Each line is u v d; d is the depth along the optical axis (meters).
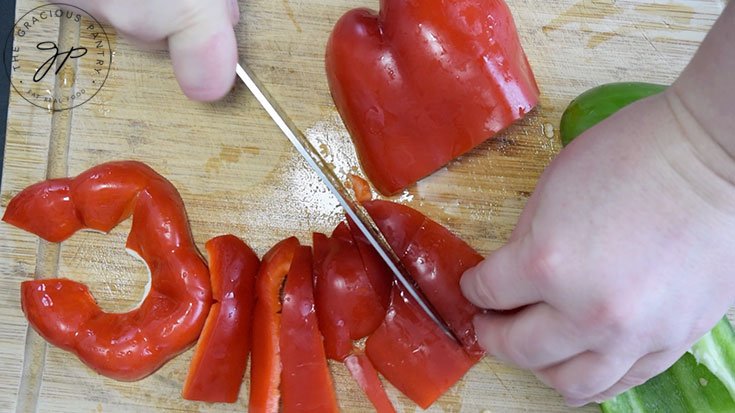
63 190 0.30
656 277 0.23
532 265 0.24
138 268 0.31
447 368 0.30
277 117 0.28
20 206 0.30
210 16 0.25
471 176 0.31
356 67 0.28
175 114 0.31
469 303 0.29
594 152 0.24
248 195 0.31
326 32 0.31
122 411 0.30
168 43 0.26
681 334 0.24
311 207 0.31
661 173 0.23
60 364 0.30
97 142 0.31
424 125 0.29
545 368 0.27
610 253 0.23
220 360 0.29
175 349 0.29
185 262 0.29
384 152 0.30
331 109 0.31
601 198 0.24
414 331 0.30
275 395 0.29
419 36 0.27
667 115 0.23
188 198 0.31
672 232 0.23
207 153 0.31
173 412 0.30
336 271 0.29
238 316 0.29
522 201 0.31
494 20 0.28
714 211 0.23
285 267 0.30
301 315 0.29
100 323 0.30
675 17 0.32
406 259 0.30
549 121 0.32
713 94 0.21
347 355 0.30
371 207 0.30
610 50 0.32
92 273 0.31
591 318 0.24
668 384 0.30
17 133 0.31
